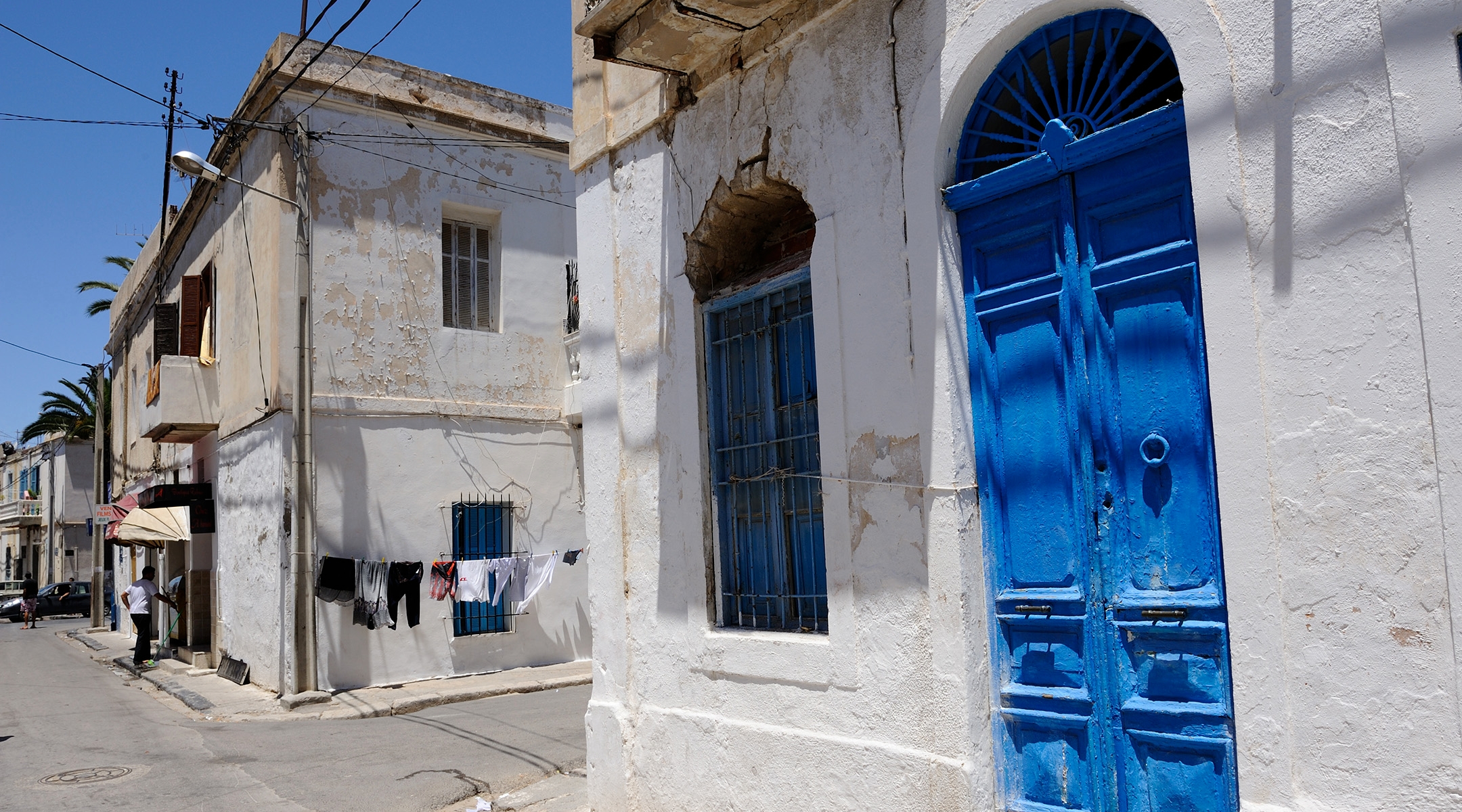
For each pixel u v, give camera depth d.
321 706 10.91
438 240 13.24
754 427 5.62
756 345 5.64
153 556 19.78
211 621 15.29
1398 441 2.97
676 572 5.79
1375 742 2.98
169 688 12.86
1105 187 3.90
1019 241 4.22
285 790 7.16
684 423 5.81
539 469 13.72
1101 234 3.93
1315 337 3.16
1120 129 3.80
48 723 10.52
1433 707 2.87
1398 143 2.99
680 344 5.87
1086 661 3.88
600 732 6.16
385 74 12.91
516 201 14.02
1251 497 3.29
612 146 6.43
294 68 12.19
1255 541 3.28
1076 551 3.95
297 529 11.46
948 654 4.23
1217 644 3.51
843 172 4.89
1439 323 2.89
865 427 4.70
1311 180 3.20
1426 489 2.91
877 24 4.73
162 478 19.12
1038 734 4.09
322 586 11.48
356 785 7.24
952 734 4.20
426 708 10.93
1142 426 3.76
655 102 6.04
